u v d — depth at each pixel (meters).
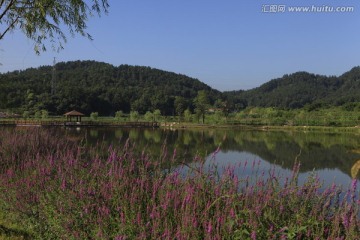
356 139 58.16
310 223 3.84
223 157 25.20
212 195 4.58
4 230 5.99
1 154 10.41
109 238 4.48
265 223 3.86
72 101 133.12
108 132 61.88
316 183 4.53
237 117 115.12
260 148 39.62
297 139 57.12
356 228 3.65
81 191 5.36
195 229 3.88
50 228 5.43
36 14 6.81
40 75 171.00
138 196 4.95
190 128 90.12
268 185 4.61
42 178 6.66
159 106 162.00
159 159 6.20
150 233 4.18
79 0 6.98
